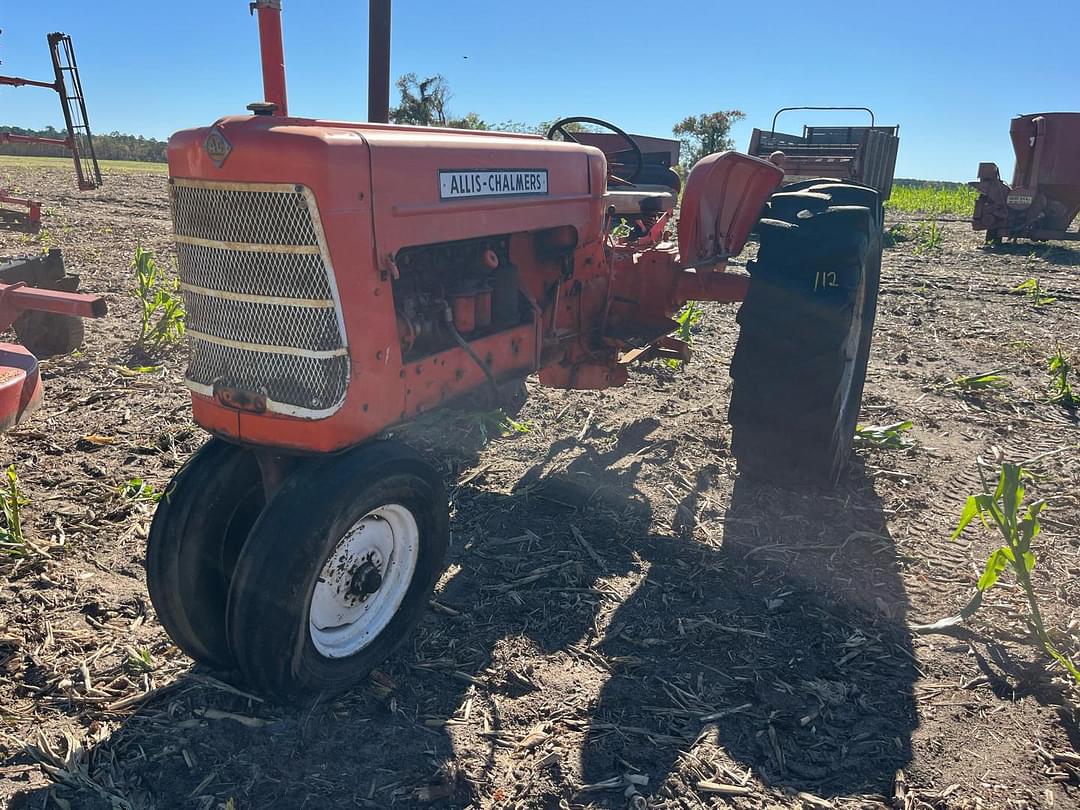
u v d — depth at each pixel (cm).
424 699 281
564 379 440
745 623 327
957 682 295
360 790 241
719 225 451
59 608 321
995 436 521
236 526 290
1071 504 426
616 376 464
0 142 1089
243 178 247
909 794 244
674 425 527
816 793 245
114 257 1058
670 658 306
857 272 381
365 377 268
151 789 239
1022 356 702
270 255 251
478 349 332
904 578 362
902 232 1563
